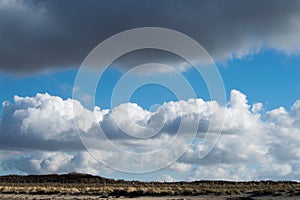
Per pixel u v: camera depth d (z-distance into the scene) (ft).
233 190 186.39
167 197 182.70
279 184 249.34
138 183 360.69
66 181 402.11
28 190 239.50
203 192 186.80
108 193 208.54
